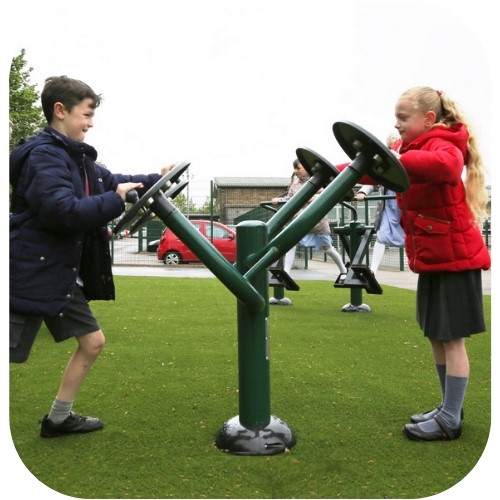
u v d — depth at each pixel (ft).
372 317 14.38
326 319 14.05
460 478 5.49
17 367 9.20
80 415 7.01
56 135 6.27
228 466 5.73
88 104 6.63
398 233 17.24
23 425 6.82
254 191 105.29
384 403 7.60
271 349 10.67
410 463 5.81
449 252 6.48
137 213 5.99
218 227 37.96
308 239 17.63
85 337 6.59
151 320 13.67
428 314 6.76
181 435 6.52
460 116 6.83
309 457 5.94
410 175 6.31
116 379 8.64
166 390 8.13
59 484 5.33
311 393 8.00
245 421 6.20
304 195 6.86
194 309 15.47
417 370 9.21
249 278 6.04
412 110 6.86
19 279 5.97
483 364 9.59
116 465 5.75
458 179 6.37
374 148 5.84
